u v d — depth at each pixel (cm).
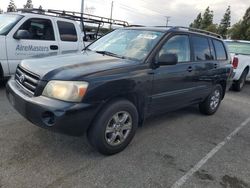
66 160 343
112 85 339
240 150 438
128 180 316
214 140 468
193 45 504
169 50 437
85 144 388
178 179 331
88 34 888
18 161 328
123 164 349
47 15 682
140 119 413
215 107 621
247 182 344
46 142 382
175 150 408
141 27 484
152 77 397
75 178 308
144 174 332
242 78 974
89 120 327
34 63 365
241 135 509
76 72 326
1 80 629
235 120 604
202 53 533
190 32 502
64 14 802
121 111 360
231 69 643
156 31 452
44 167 322
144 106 403
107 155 365
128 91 362
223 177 348
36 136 396
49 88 318
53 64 354
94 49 471
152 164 358
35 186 286
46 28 672
